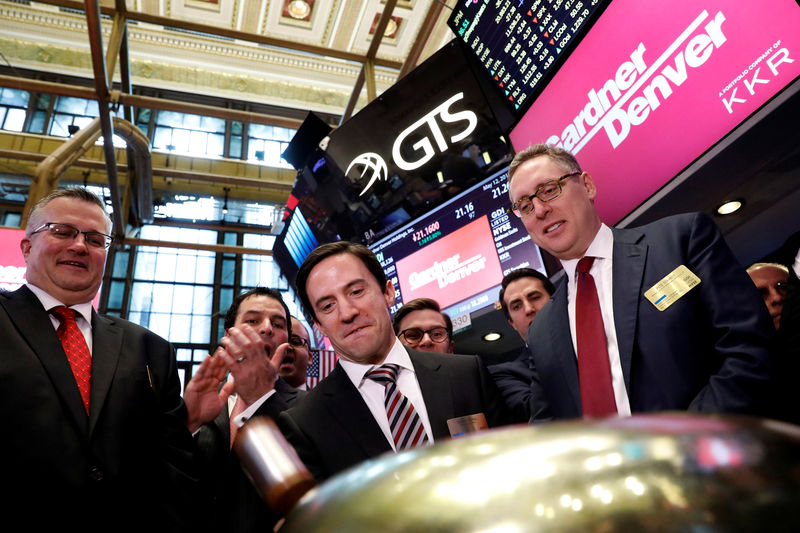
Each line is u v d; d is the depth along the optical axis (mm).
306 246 4504
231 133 13617
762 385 1171
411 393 1538
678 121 2320
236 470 1754
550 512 140
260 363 1845
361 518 159
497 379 2457
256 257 13297
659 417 194
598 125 2678
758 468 150
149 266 12734
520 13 2895
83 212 1796
